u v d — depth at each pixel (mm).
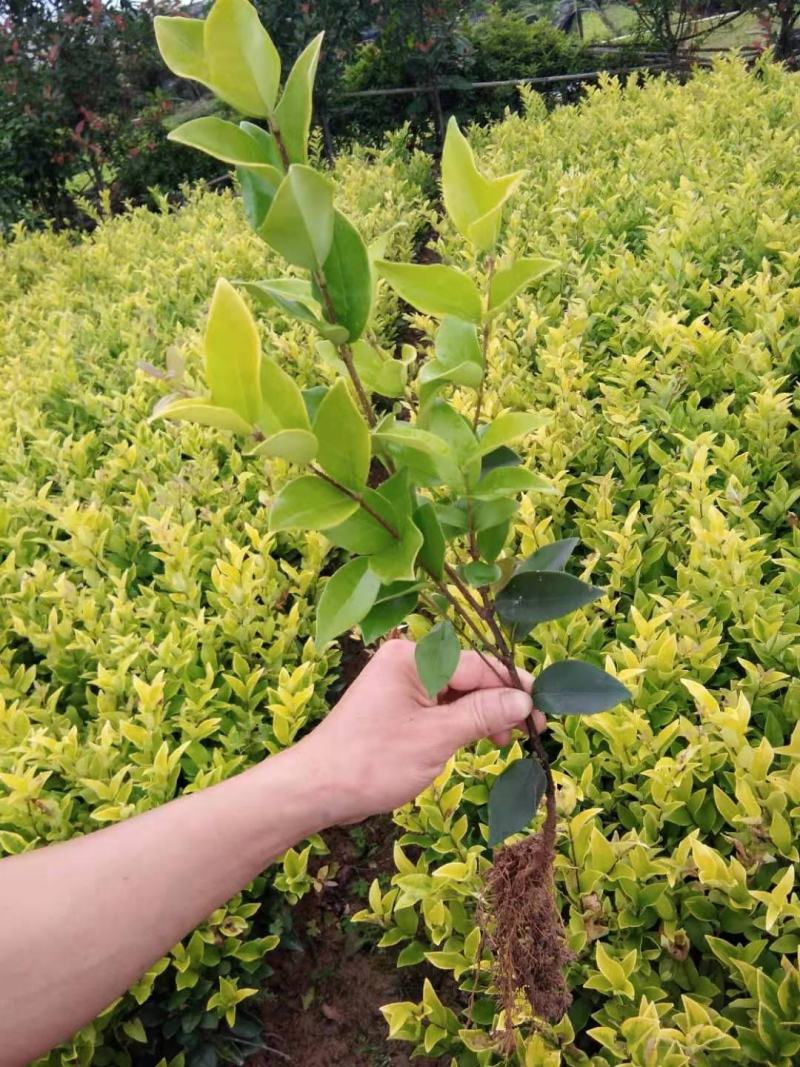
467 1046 1958
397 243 6125
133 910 1289
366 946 2570
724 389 3416
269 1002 2488
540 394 3508
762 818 1853
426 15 9578
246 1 849
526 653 2465
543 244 4605
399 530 1019
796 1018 1648
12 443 4184
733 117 5832
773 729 2109
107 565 3316
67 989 1251
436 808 2238
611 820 2262
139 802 2334
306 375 4453
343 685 3258
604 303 4008
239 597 2912
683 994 1848
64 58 9930
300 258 896
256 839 1376
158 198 7945
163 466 3846
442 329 1153
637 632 2475
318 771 1403
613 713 2182
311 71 910
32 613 3191
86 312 5840
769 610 2307
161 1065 2119
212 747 2762
